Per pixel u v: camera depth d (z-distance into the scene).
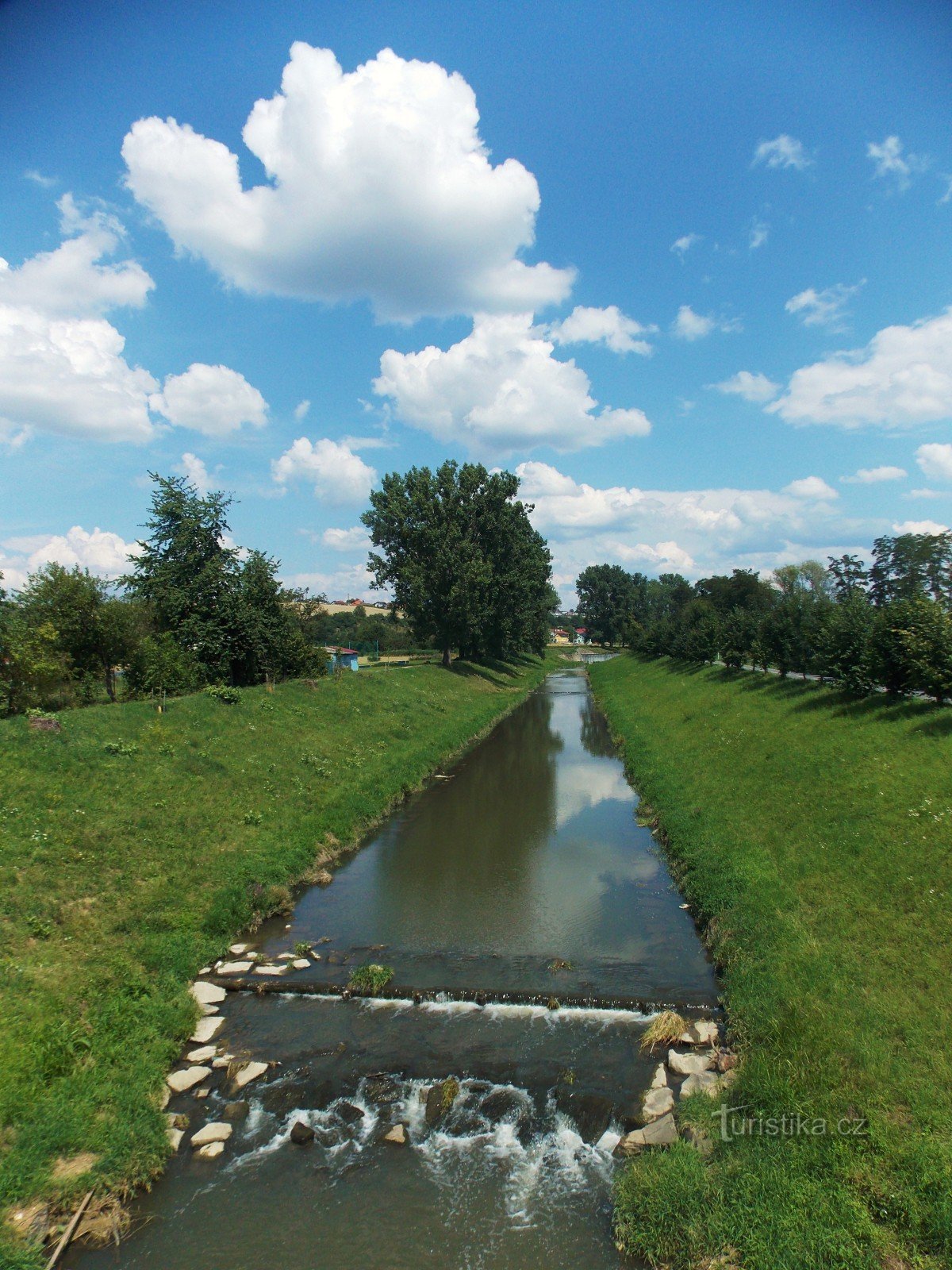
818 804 16.53
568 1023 11.15
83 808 15.75
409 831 21.50
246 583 36.31
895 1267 6.33
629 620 132.50
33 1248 7.14
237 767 21.33
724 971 12.20
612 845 19.92
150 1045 10.23
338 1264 7.12
